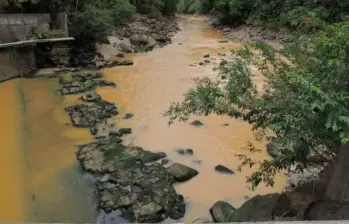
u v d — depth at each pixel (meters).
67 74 13.10
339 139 3.28
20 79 12.35
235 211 5.05
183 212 5.68
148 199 5.87
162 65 14.77
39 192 6.09
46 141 7.88
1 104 9.86
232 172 6.82
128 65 14.74
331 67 3.18
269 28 19.14
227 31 23.84
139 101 10.52
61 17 13.88
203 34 23.45
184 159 7.32
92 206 5.77
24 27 12.87
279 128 3.56
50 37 13.30
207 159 7.32
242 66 4.53
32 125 8.65
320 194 4.52
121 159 7.04
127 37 18.08
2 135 8.02
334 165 3.97
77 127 8.66
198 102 4.35
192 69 13.99
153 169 6.75
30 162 7.00
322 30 4.89
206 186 6.43
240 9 22.97
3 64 12.04
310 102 3.01
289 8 17.67
